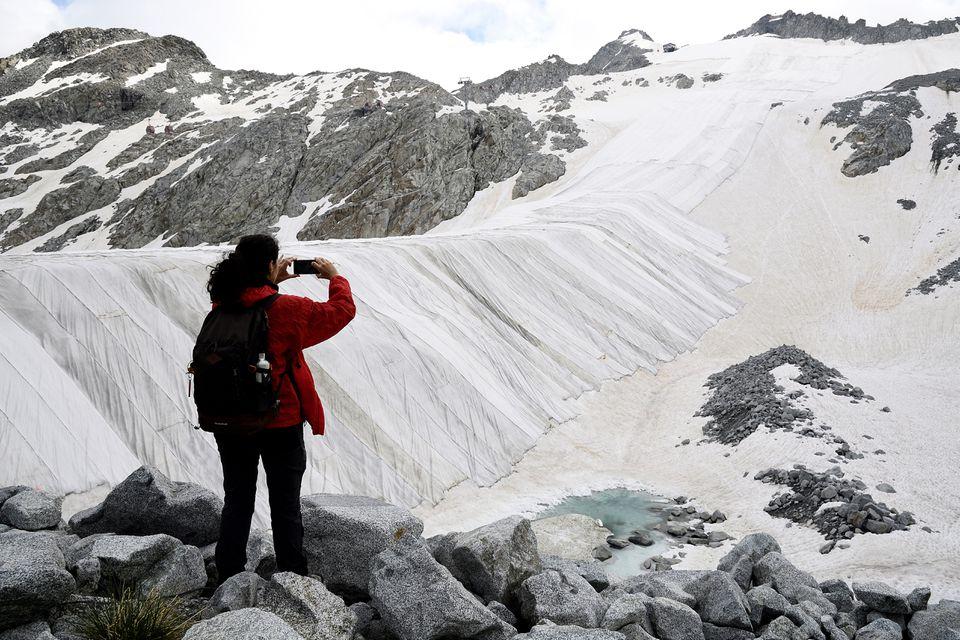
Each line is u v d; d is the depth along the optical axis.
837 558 16.16
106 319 19.22
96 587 5.07
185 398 19.05
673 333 40.31
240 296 4.62
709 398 29.44
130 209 83.12
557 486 22.77
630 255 46.97
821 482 19.52
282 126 88.00
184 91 115.25
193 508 6.30
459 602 5.20
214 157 83.81
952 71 78.88
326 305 4.86
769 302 49.47
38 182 91.81
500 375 27.78
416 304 28.86
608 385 32.12
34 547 5.21
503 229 46.47
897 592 8.14
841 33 153.25
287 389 4.80
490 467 22.80
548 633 5.23
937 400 27.05
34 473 15.23
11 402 15.94
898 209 59.44
